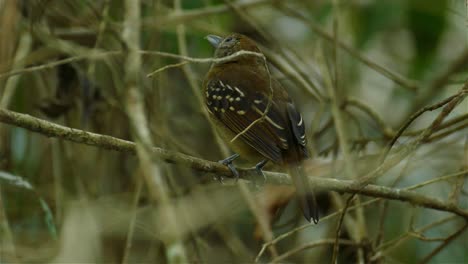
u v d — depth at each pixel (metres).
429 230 11.51
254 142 8.82
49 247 10.71
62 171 11.61
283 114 8.98
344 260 11.30
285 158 8.54
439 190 11.62
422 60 12.98
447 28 12.93
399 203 11.71
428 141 10.42
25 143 11.54
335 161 10.95
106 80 11.91
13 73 8.73
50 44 10.96
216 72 10.12
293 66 11.94
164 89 11.59
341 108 11.62
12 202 11.17
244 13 12.32
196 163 8.34
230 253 11.63
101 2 12.27
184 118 12.70
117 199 11.20
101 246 10.44
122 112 11.24
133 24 8.58
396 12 12.70
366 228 10.86
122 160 11.71
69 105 11.09
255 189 9.01
